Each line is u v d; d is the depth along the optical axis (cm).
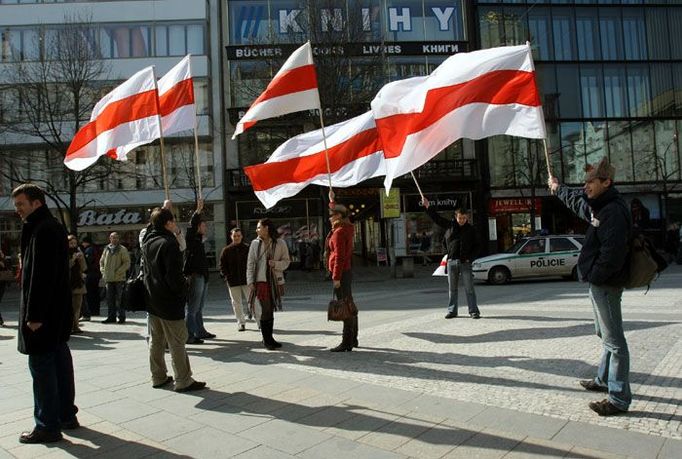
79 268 1003
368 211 2845
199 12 2794
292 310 1212
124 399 527
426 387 525
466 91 640
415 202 2858
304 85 734
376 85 2188
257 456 378
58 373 441
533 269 1772
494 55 641
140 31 2770
